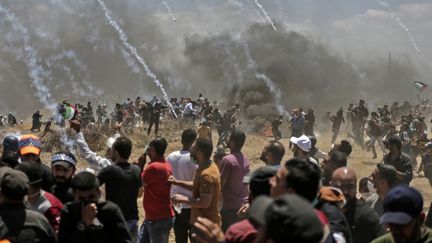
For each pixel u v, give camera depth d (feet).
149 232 28.48
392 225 15.72
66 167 22.93
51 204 20.70
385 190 23.68
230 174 28.53
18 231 18.19
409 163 33.68
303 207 10.51
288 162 15.17
